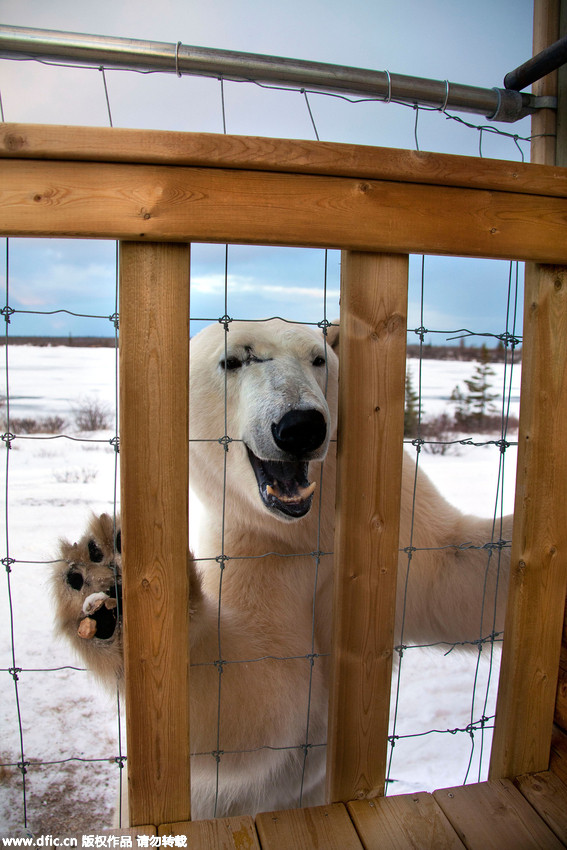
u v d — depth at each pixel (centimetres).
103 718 344
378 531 156
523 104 170
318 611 229
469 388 1422
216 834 149
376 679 162
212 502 228
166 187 129
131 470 139
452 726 358
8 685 364
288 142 131
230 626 198
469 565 227
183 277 135
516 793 168
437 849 148
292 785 234
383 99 163
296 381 188
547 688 176
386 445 153
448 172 142
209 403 216
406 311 150
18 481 729
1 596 441
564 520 171
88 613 166
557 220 153
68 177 126
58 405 1130
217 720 184
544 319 161
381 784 167
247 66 149
